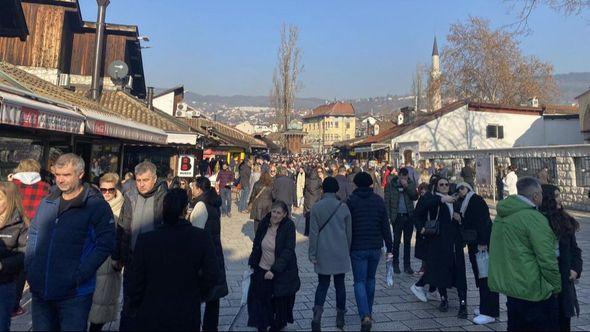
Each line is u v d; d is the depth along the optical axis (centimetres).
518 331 351
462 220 496
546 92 3634
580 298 552
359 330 448
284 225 427
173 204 289
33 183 477
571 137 2869
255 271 427
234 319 480
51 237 298
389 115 7219
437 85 3581
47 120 539
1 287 336
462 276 497
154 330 265
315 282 636
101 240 306
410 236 702
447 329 452
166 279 274
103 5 1628
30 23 1888
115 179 463
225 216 1417
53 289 290
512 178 1517
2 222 343
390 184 719
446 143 2847
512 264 347
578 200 1514
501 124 2897
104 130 720
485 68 3431
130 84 2327
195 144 1366
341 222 447
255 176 1491
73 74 2162
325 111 12256
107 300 400
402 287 615
